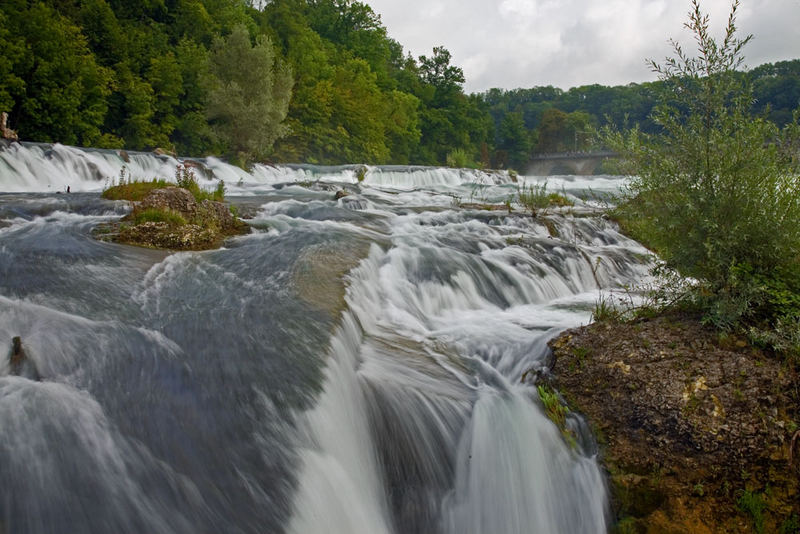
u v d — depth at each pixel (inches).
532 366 215.0
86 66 1173.1
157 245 332.8
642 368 184.7
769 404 162.4
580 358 202.1
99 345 172.2
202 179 979.3
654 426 167.8
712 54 201.5
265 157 1681.8
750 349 183.8
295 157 1859.0
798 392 164.7
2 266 247.8
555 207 652.7
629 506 157.8
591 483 164.6
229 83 1280.8
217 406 148.0
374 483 160.2
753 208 194.1
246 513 119.4
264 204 558.3
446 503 163.3
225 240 367.9
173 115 1502.2
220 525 114.6
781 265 194.9
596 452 171.6
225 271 278.8
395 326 256.8
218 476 125.6
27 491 107.4
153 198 387.5
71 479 113.0
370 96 2431.1
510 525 162.2
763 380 168.2
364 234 418.3
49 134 1098.1
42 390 140.5
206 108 1365.7
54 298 210.1
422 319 281.0
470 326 274.4
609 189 1100.5
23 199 486.0
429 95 3444.9
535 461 170.9
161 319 202.7
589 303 331.3
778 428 156.8
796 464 153.6
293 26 2496.3
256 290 246.5
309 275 275.3
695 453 159.0
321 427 150.9
